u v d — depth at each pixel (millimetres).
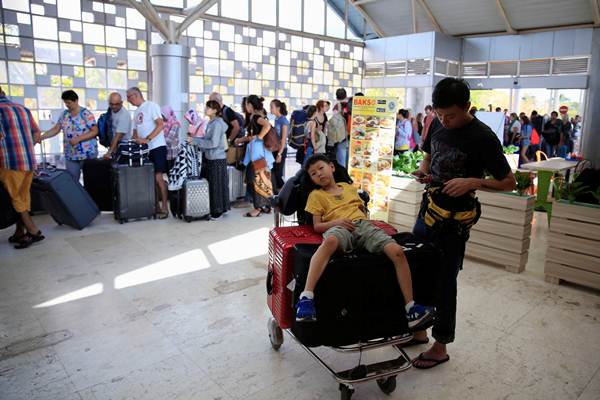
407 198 5062
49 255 4324
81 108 5660
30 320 3059
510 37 13359
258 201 5957
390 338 2281
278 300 2459
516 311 3320
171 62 7422
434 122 2664
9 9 7453
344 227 2266
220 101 6676
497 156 2311
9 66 7578
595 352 2777
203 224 5535
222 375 2477
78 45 8227
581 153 12375
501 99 13914
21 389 2330
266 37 11531
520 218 4016
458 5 12898
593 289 3768
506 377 2506
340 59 13922
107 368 2527
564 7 11680
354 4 13922
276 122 6480
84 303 3324
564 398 2328
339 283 2090
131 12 8750
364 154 5387
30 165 4422
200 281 3762
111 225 5406
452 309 2541
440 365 2611
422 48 13492
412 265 2225
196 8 7523
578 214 3664
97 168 5691
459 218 2438
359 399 2295
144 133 5598
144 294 3492
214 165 5688
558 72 12586
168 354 2678
